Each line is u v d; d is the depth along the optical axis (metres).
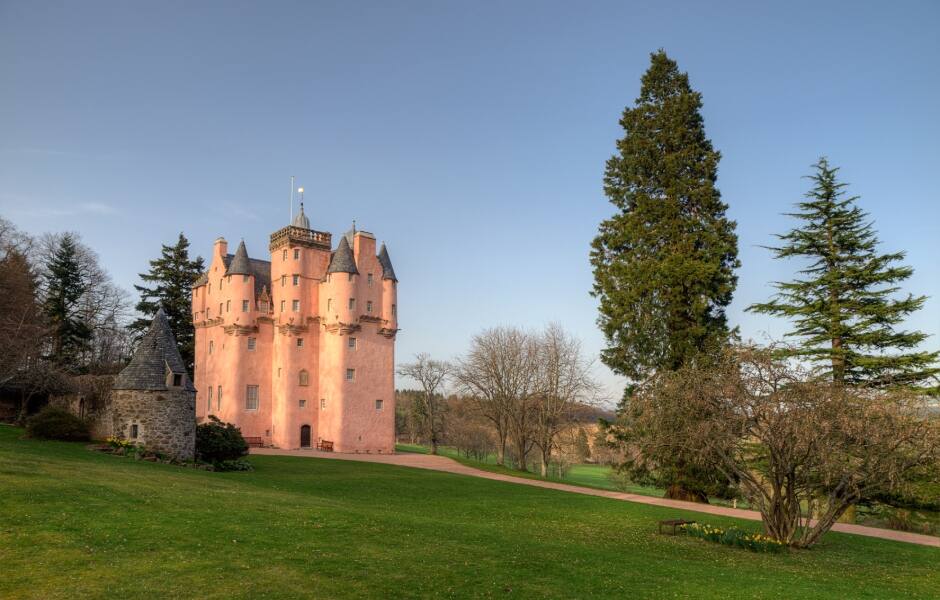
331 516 20.20
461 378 60.06
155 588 12.16
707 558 20.73
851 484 23.14
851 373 36.50
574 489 42.97
